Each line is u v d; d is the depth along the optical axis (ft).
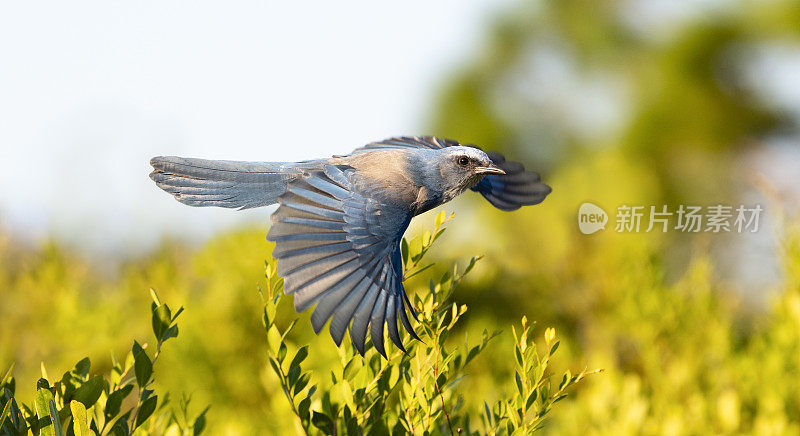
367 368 20.08
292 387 19.62
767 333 34.71
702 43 87.20
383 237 23.15
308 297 20.20
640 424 27.84
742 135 87.71
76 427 15.98
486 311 44.60
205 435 31.58
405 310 20.33
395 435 20.08
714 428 29.84
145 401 18.03
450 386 20.74
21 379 38.70
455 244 46.62
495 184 30.58
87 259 46.06
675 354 37.88
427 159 26.48
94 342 40.11
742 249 55.77
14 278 42.80
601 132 89.61
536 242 46.32
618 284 41.52
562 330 44.86
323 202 23.22
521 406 19.43
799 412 31.45
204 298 42.27
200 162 26.37
